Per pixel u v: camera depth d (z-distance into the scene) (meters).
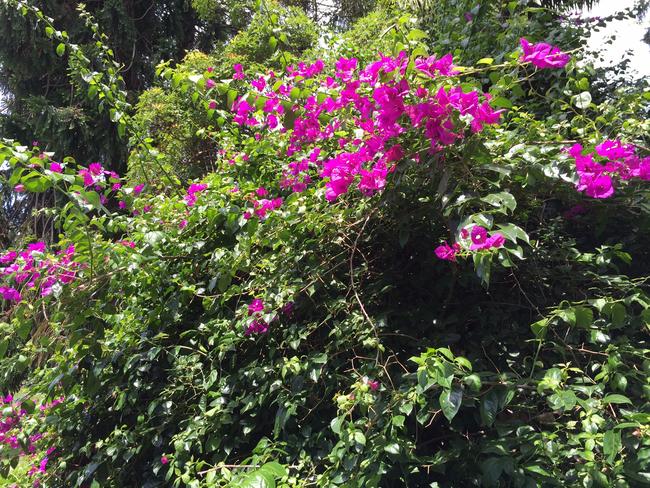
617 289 1.42
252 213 1.68
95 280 1.56
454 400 0.93
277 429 1.34
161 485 1.60
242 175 2.17
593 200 1.44
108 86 2.29
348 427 1.12
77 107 7.18
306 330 1.54
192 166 4.79
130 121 2.31
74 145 7.29
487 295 1.56
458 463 1.21
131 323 1.87
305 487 1.22
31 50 7.00
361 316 1.45
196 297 1.90
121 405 1.70
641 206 1.39
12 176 1.41
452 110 1.17
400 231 1.42
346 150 1.70
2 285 1.64
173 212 2.07
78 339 1.61
